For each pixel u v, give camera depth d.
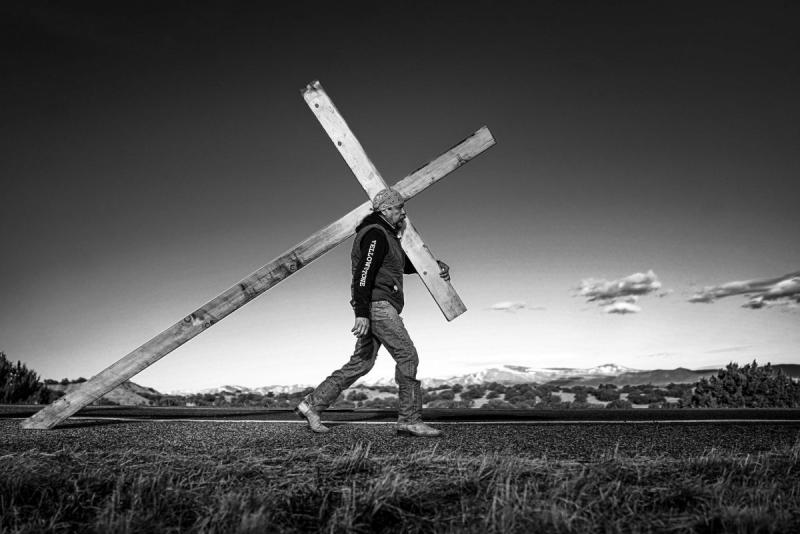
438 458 3.08
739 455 3.20
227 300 5.20
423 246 5.18
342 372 4.53
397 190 5.17
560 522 2.02
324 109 5.23
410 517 2.19
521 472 2.72
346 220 5.16
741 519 2.02
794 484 2.52
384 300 4.42
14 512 2.23
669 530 2.03
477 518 2.15
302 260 5.16
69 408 5.06
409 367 4.34
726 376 16.77
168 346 5.17
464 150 5.27
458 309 5.25
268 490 2.48
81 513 2.27
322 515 2.21
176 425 5.12
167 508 2.28
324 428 4.51
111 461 3.12
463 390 35.78
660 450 3.44
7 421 5.70
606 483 2.55
